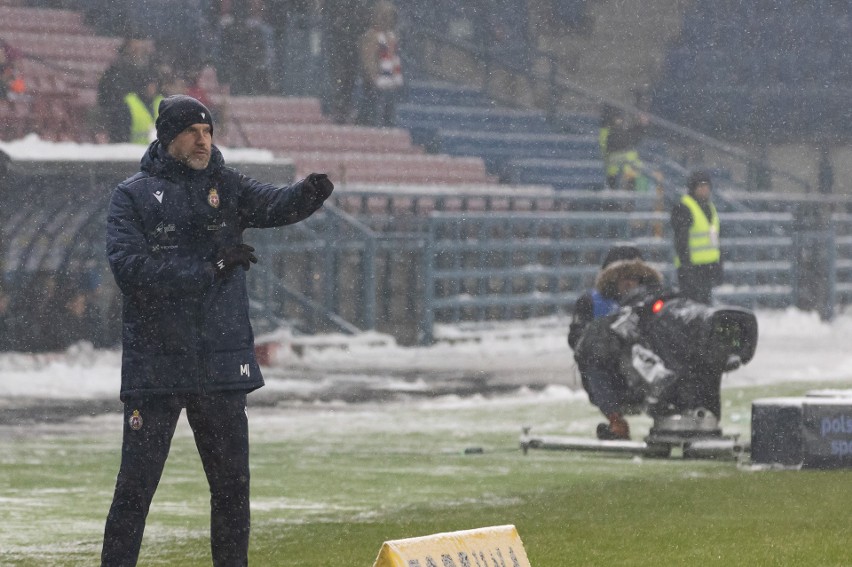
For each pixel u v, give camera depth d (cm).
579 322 4178
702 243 7338
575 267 10044
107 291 7581
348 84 11219
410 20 12744
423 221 9362
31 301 7369
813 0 14450
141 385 2069
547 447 4272
